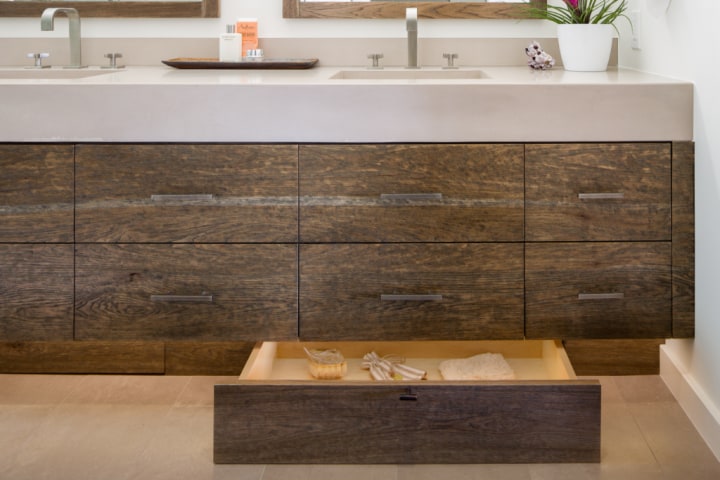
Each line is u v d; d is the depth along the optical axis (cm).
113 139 192
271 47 264
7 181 194
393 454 180
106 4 261
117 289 198
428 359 227
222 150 193
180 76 218
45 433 201
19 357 243
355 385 178
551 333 198
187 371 243
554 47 263
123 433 201
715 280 184
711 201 185
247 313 198
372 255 196
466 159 192
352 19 263
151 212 195
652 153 193
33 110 192
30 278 198
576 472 177
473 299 197
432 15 262
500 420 179
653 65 228
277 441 181
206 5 261
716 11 179
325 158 193
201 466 182
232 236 196
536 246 195
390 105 191
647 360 236
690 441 193
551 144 192
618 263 196
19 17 262
